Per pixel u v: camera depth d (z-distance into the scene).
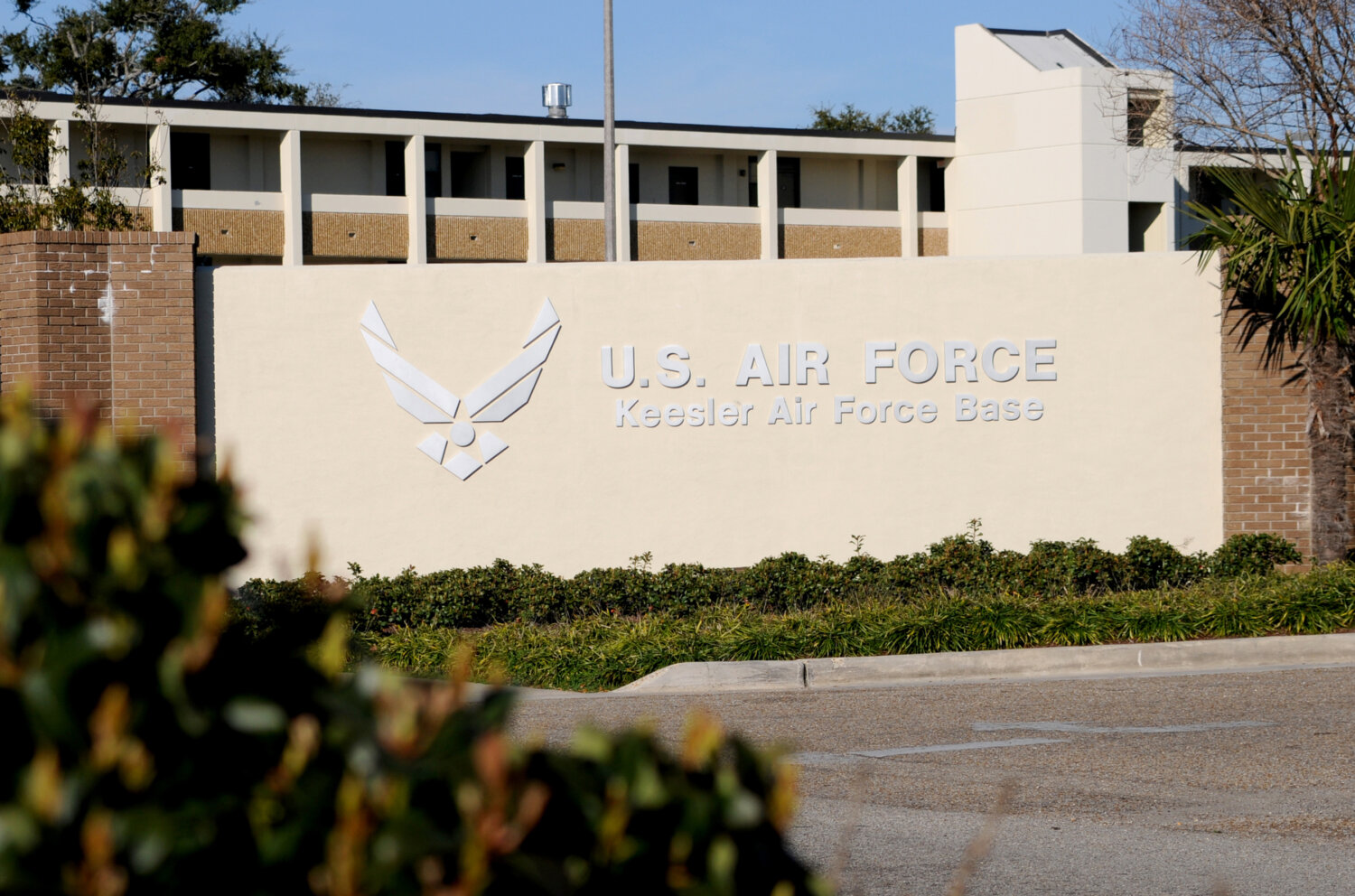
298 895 2.54
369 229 52.62
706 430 19.97
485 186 55.59
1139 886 7.64
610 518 19.86
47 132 29.67
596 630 15.41
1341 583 15.76
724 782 2.77
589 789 2.69
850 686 13.67
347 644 3.12
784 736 11.30
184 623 2.59
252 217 50.91
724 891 2.66
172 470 2.72
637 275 19.89
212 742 2.58
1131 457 20.14
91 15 68.00
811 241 58.44
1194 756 10.41
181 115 48.84
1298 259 18.50
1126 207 56.28
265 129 50.59
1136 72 31.38
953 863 8.05
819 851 8.30
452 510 19.64
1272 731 11.16
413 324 19.59
